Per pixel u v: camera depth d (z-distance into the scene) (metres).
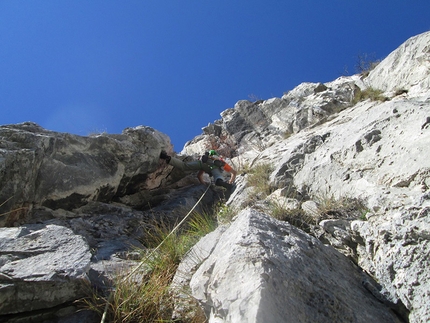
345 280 3.35
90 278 4.12
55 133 6.68
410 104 5.29
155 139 8.14
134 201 7.88
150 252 4.66
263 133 12.46
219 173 8.69
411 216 3.38
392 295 3.21
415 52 9.55
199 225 5.62
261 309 2.46
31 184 5.86
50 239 4.23
